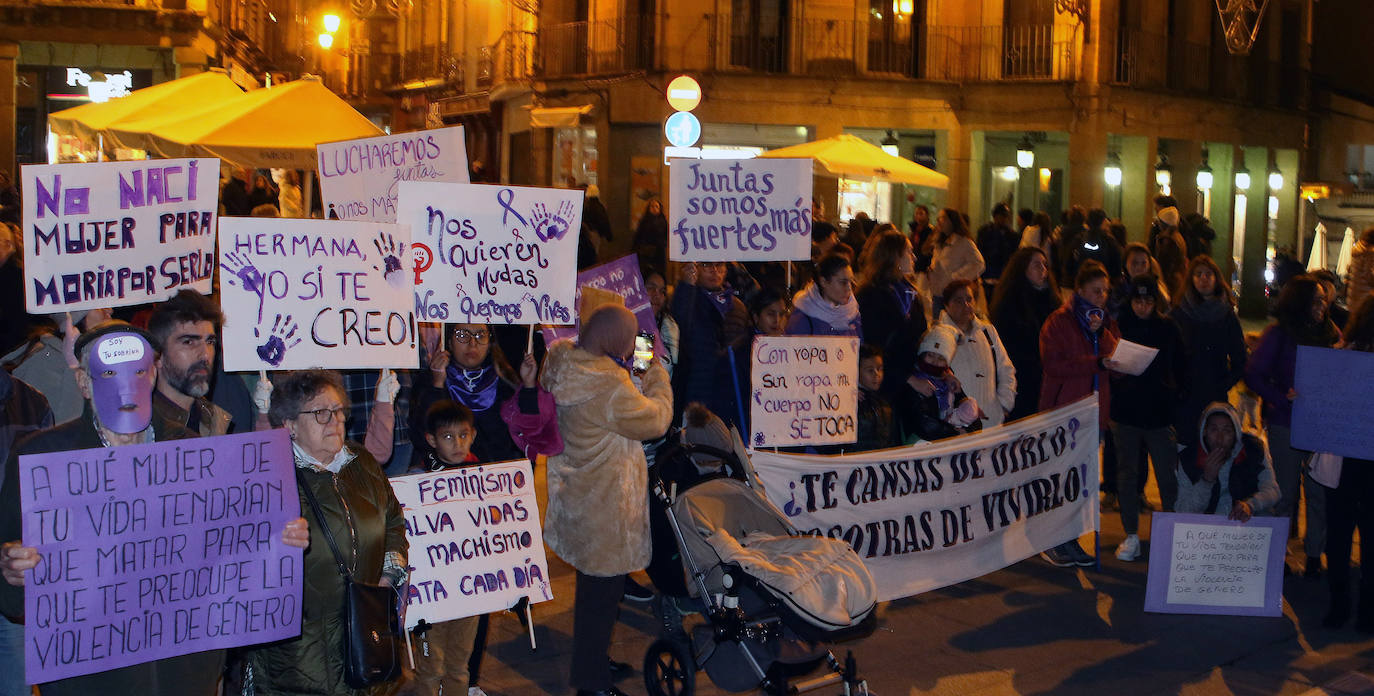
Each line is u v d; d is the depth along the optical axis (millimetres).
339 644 4266
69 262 5043
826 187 24000
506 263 6371
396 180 7676
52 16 24234
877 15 25562
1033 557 8797
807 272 12828
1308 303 8258
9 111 24359
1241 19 25188
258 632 3973
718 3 24672
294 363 5309
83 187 5062
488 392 6535
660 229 19641
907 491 7359
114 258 5160
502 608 5965
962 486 7609
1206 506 8039
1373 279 10375
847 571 5523
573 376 5664
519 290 6410
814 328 8156
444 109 35781
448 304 6262
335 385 4273
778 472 6863
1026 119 25594
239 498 3926
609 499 5699
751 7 25047
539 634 6977
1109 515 10047
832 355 7801
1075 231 17484
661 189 25172
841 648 6777
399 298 5605
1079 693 6199
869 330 8680
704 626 5742
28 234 4941
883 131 25922
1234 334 9273
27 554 3559
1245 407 9625
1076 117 25438
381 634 4227
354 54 42656
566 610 7406
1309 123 31562
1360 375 7113
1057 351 8594
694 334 8227
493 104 31500
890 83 25250
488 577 5957
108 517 3713
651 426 5648
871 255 8883
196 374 4145
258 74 35906
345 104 11031
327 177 7434
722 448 6160
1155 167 27062
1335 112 32250
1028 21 25938
